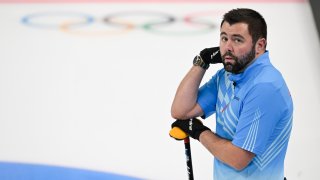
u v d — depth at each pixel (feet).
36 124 51.19
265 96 21.57
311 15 81.61
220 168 24.48
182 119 25.46
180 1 90.17
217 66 60.85
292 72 62.18
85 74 63.36
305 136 47.47
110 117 52.49
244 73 22.35
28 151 46.11
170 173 42.60
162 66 65.46
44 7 89.04
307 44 70.95
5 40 74.33
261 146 22.12
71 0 92.68
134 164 43.96
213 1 89.71
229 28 21.71
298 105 53.72
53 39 74.84
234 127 23.40
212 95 25.50
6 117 52.54
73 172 42.63
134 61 67.15
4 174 41.88
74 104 55.47
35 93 58.08
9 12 86.07
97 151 46.16
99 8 88.33
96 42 73.77
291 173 41.88
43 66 65.77
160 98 56.59
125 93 57.98
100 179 41.60
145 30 78.07
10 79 61.72
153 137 48.39
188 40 73.61
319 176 41.50
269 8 85.05
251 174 23.47
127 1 91.61
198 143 46.52
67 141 47.98
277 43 71.10
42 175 41.96
